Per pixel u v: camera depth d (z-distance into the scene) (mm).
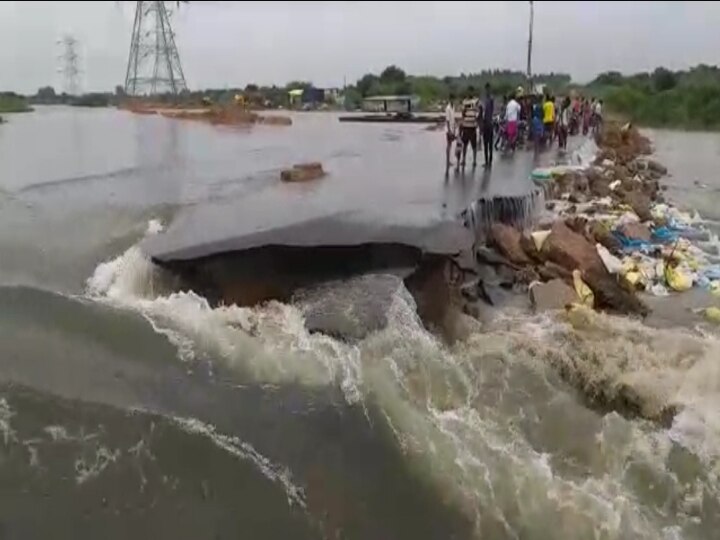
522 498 7207
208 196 15125
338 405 7832
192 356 8352
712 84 34812
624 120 40500
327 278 10461
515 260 12438
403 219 12344
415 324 9234
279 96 68125
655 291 12812
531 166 19719
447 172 18484
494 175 17906
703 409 8523
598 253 12648
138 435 7262
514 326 10242
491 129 19312
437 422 7941
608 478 7746
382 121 45594
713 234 16625
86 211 13297
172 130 35562
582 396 8922
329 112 58094
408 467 7359
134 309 9000
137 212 13250
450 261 10703
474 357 9047
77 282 9914
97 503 6641
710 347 9906
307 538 6688
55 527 6383
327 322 8797
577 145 26172
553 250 12266
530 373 8938
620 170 22328
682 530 7273
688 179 24828
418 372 8539
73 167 19469
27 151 23000
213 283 10305
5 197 14477
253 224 12031
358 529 6824
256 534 6641
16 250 10938
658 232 16234
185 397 7812
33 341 8289
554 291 11211
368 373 8148
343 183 16891
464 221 12609
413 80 66438
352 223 12000
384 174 18438
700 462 7910
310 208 13477
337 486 7117
